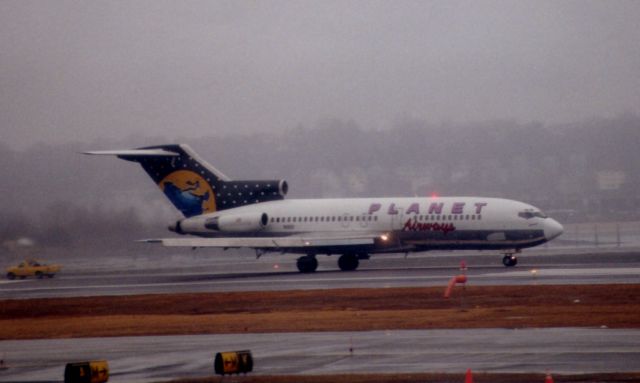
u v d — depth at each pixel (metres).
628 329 140.62
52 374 120.81
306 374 112.06
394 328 153.50
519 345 127.69
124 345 147.00
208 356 130.00
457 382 103.62
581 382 100.88
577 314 161.88
